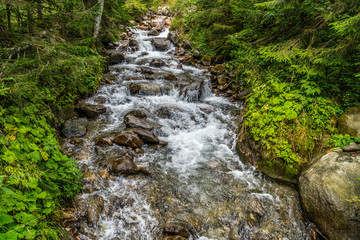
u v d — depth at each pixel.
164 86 8.66
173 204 4.06
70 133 5.54
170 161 5.28
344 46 4.98
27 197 2.74
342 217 3.29
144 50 14.06
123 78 9.16
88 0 9.78
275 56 5.84
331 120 5.02
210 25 11.91
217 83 9.75
